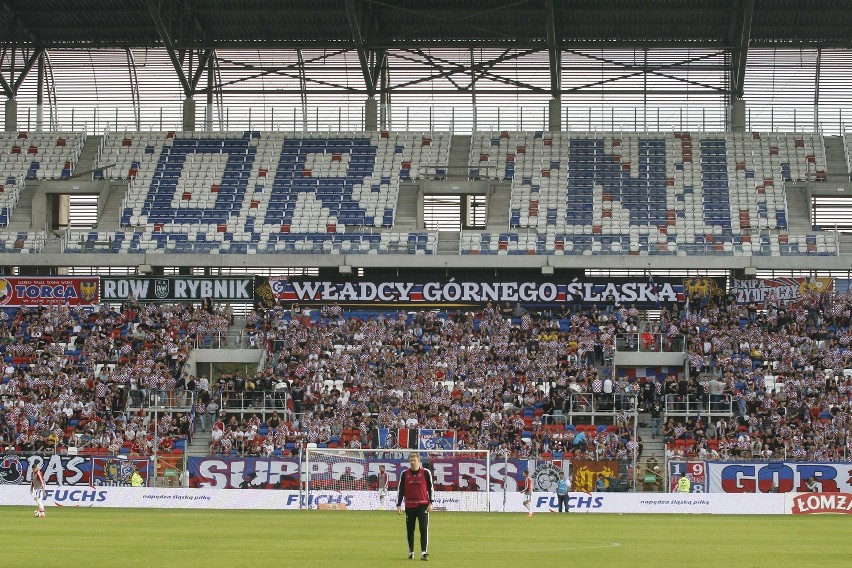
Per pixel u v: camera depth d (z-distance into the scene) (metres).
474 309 73.25
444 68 80.25
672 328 68.81
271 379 64.50
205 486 55.47
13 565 24.11
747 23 71.12
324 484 54.00
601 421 63.44
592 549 29.98
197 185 78.62
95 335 69.69
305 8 74.56
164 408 63.22
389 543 31.41
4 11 76.31
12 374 66.56
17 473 55.44
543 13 74.19
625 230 74.56
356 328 70.94
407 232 74.75
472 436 60.09
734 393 62.69
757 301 71.75
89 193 78.50
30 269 76.00
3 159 79.94
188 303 72.88
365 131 82.38
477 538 33.75
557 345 68.12
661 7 73.44
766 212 75.12
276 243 74.25
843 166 78.44
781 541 34.06
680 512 50.84
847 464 54.25
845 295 71.06
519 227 75.25
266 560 25.88
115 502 52.34
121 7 76.88
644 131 82.12
